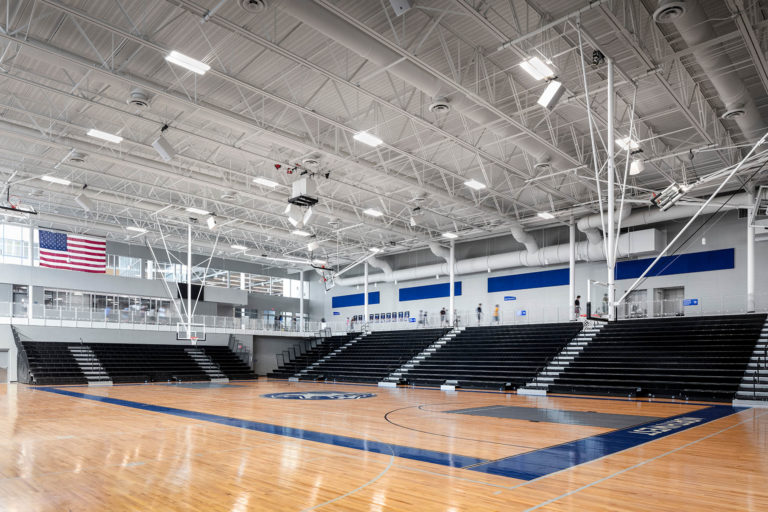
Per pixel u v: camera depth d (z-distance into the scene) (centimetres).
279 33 1154
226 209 2617
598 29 1141
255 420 1195
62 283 2892
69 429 1055
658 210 2266
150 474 662
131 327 2967
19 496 562
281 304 4069
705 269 2411
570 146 1762
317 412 1355
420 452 805
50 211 2734
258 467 702
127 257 3328
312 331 3731
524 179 1955
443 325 3181
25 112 1455
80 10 1006
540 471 675
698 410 1377
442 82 1245
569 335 2384
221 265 3759
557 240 2872
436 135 1706
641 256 2588
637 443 884
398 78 1345
